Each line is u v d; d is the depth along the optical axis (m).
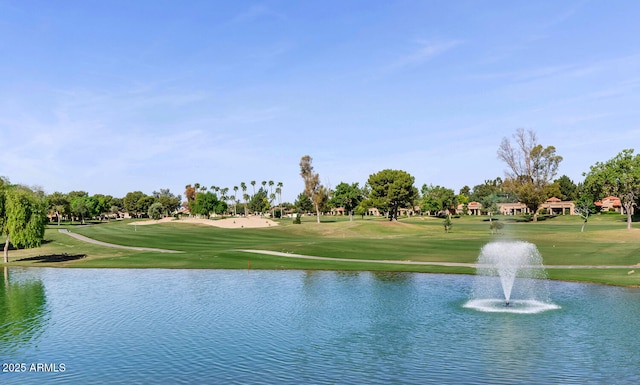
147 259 60.97
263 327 26.89
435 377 18.75
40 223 65.56
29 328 27.48
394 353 21.88
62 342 24.64
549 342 22.92
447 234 95.31
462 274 44.75
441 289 37.47
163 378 19.31
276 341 24.14
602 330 24.77
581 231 91.75
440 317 28.42
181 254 64.56
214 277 46.19
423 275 44.72
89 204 197.12
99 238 92.75
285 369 20.03
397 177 155.75
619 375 18.55
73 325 28.09
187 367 20.52
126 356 22.19
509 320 27.25
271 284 41.38
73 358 22.05
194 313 30.69
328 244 71.81
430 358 21.06
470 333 24.88
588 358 20.56
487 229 113.31
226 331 26.17
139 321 28.78
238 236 100.44
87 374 19.98
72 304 34.19
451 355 21.42
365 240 80.25
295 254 62.50
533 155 140.00
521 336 24.05
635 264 46.56
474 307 30.83
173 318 29.42
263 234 106.25
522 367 19.61
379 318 28.48
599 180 105.50
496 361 20.44
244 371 19.92
